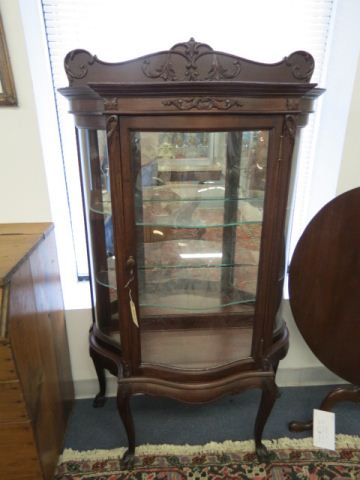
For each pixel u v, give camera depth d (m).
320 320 1.32
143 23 1.27
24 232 1.21
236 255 1.15
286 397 1.62
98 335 1.30
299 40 1.36
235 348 1.18
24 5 1.14
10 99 1.17
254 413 1.52
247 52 1.35
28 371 1.00
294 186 1.13
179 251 1.12
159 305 1.18
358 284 1.23
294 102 0.84
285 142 0.88
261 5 1.29
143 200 0.98
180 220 1.07
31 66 1.19
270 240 0.99
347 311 1.27
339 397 1.42
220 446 1.35
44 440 1.12
